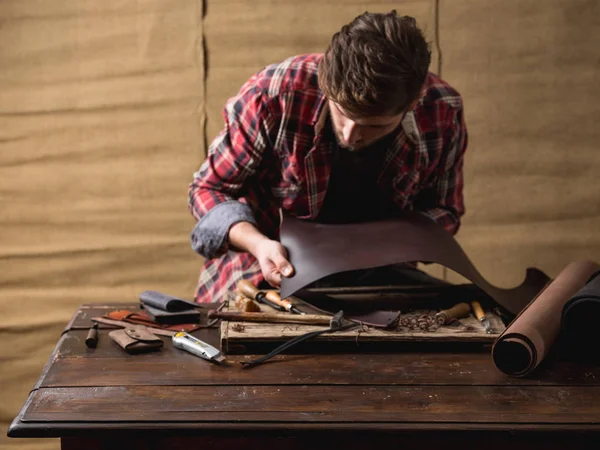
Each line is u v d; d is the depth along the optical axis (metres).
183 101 2.94
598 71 2.91
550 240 3.03
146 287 3.07
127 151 2.98
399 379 1.43
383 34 1.45
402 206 2.01
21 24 2.89
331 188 1.97
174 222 3.03
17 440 3.08
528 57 2.90
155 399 1.33
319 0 2.86
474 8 2.86
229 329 1.58
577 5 2.86
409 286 1.87
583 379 1.44
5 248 3.04
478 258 3.05
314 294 1.80
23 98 2.94
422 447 1.29
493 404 1.33
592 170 2.98
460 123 2.02
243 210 1.89
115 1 2.87
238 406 1.31
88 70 2.92
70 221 3.03
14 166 2.99
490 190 3.00
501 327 1.60
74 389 1.37
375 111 1.48
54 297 3.06
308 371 1.46
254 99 1.90
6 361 3.08
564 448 1.29
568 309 1.49
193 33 2.89
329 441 1.29
